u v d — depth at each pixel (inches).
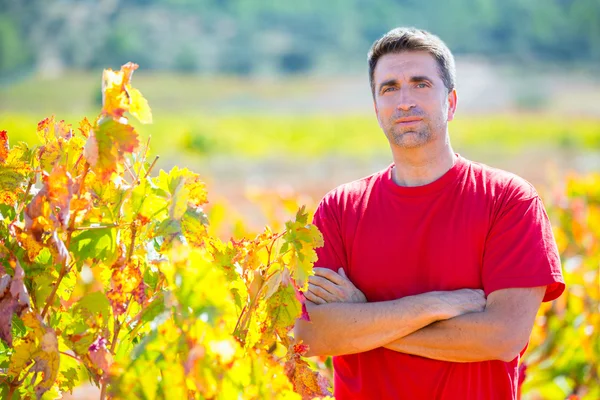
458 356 115.9
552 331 215.5
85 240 98.5
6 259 101.4
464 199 120.5
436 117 121.3
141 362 87.8
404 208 122.3
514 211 118.4
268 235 108.1
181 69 7672.2
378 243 123.6
